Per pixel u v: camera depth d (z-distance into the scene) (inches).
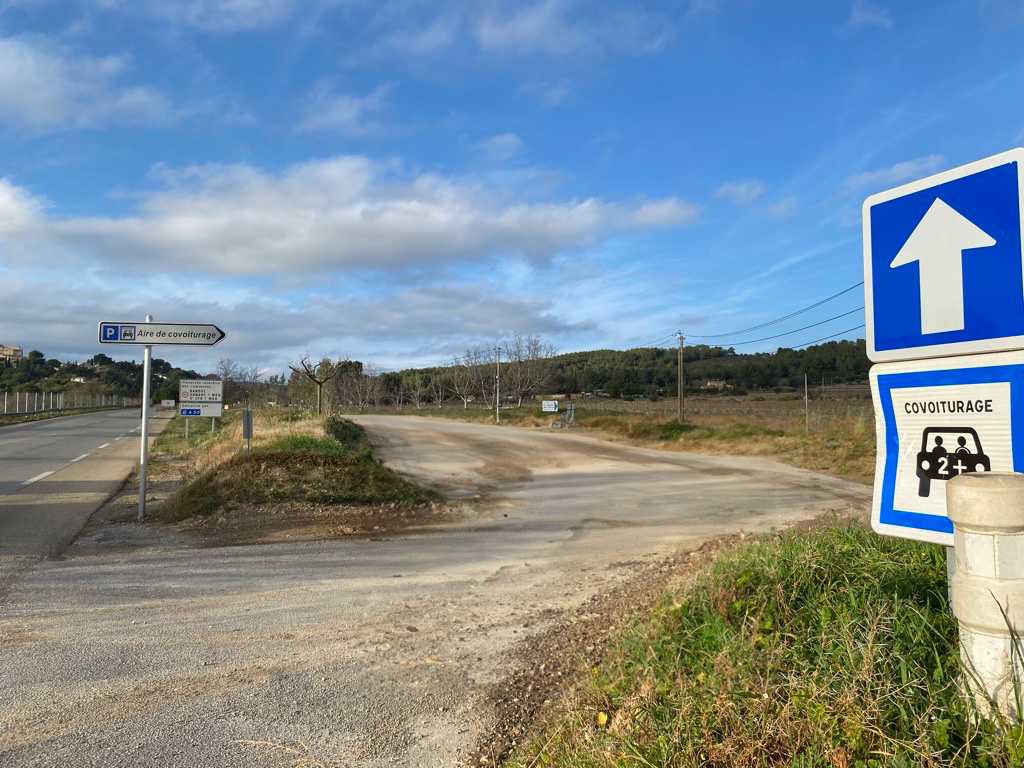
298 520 402.9
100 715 148.7
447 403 3678.6
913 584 141.6
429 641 196.5
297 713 150.3
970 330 90.0
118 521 403.5
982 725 83.1
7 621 215.6
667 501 494.9
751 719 104.5
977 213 89.7
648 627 166.2
